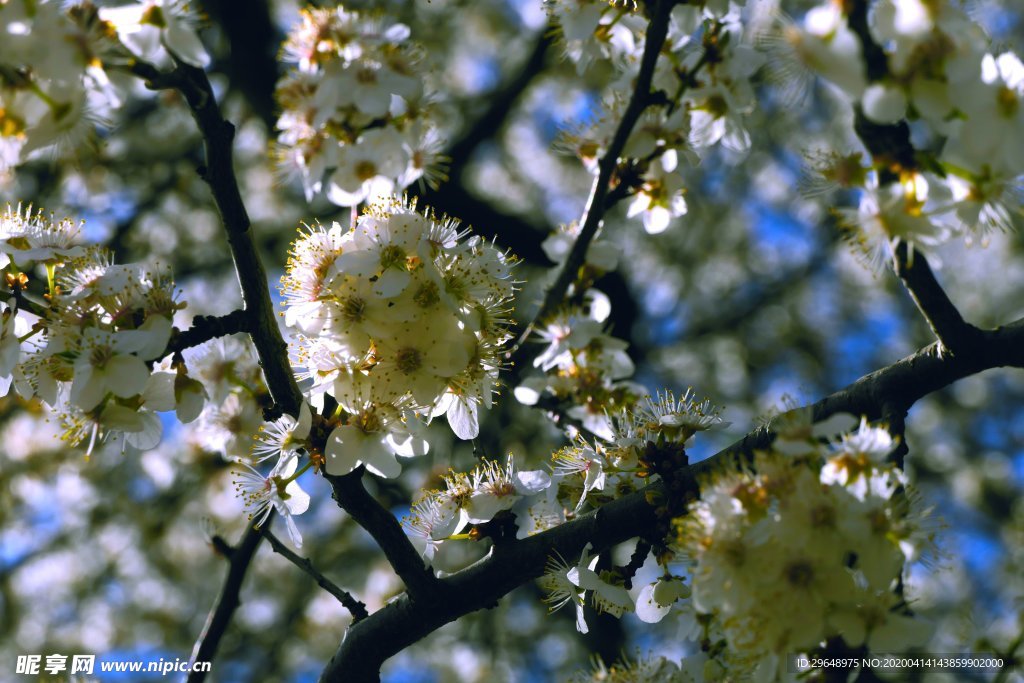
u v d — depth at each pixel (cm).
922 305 243
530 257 768
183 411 262
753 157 954
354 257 255
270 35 774
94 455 775
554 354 304
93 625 874
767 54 210
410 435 271
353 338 259
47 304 266
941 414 977
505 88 845
